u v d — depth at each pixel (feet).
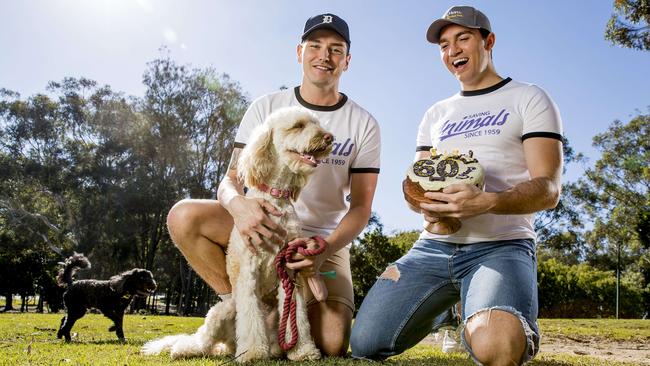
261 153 10.31
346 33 12.37
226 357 10.46
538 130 9.86
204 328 10.66
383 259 76.43
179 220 11.55
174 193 104.58
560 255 150.10
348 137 12.34
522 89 10.41
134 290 17.79
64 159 114.42
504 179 10.16
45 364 9.26
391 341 10.46
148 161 107.24
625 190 108.88
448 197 8.55
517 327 7.90
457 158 9.30
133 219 106.32
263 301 10.81
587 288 95.30
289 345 9.92
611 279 99.19
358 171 12.34
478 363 8.17
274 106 12.76
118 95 116.37
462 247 10.18
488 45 11.08
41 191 117.80
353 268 76.33
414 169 9.29
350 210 11.93
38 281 115.75
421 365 9.82
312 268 10.28
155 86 103.96
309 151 10.12
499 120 10.35
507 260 9.34
